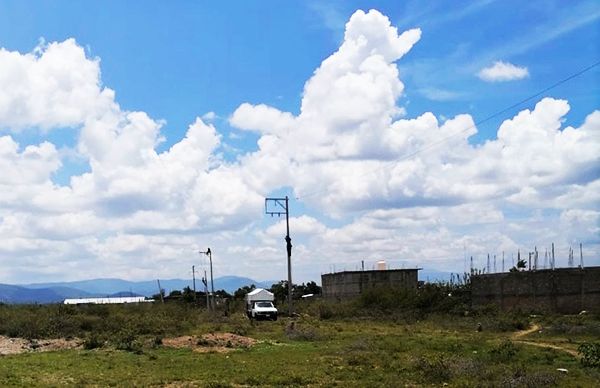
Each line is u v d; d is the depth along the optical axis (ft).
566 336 116.78
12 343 111.75
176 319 153.58
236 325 157.07
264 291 211.41
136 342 106.32
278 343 111.75
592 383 60.80
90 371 74.59
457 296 209.87
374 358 83.25
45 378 68.69
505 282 185.88
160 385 64.13
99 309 166.30
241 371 73.10
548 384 59.67
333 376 68.44
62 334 126.00
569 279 167.94
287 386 62.80
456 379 64.23
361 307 209.87
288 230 210.79
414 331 137.28
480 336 121.08
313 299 311.88
